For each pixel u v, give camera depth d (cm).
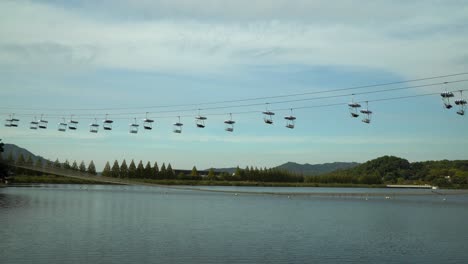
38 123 9231
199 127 7219
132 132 8119
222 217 7638
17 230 5328
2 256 3891
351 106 5694
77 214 7375
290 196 16075
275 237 5294
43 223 6047
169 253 4191
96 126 8669
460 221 7606
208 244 4691
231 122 6988
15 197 11306
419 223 7206
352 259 4122
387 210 10162
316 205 11662
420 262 4056
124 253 4125
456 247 4794
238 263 3875
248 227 6225
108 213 7706
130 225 6069
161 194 16738
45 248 4256
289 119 6381
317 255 4262
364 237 5456
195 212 8550
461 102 4962
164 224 6291
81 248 4294
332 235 5578
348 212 9381
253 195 17512
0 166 15050
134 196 14100
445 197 17612
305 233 5709
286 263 3916
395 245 4884
